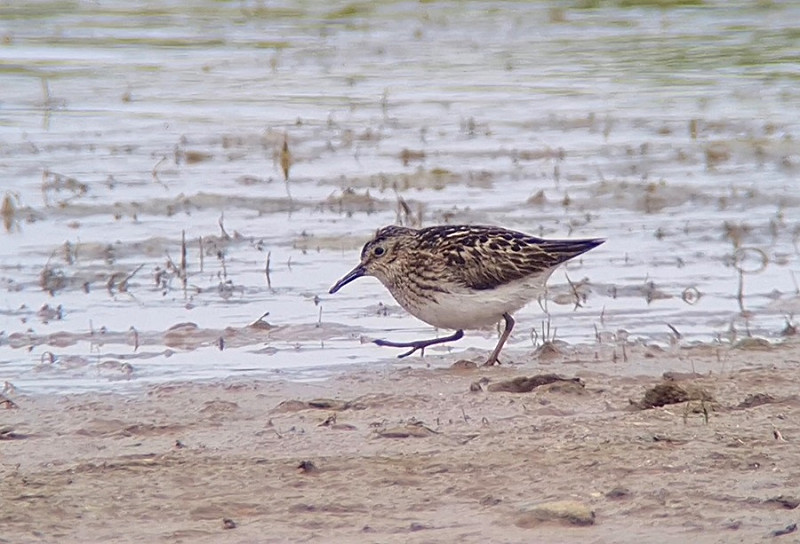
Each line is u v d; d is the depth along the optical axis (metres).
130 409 11.07
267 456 9.56
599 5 38.72
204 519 8.30
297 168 21.86
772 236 17.78
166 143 23.62
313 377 12.16
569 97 27.78
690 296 15.18
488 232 13.19
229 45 33.12
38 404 11.25
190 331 13.83
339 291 15.53
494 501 8.48
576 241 13.20
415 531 8.02
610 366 12.38
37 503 8.55
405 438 9.92
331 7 38.62
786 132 24.39
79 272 16.14
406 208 18.52
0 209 18.88
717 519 8.06
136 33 34.53
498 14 37.47
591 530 7.96
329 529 8.09
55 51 32.00
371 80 29.42
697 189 20.33
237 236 17.81
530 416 10.57
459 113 26.27
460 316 13.05
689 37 34.09
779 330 13.86
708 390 11.17
